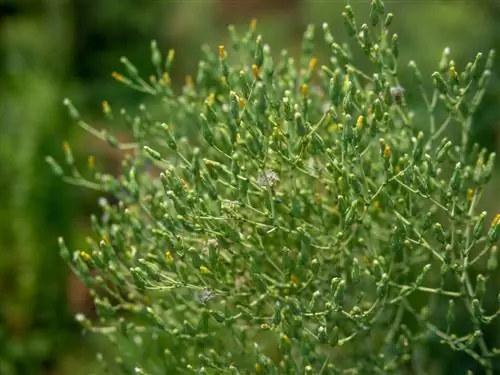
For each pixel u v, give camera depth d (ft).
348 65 2.17
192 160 2.21
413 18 3.32
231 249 2.20
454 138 2.93
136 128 2.35
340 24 3.83
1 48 5.14
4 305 3.67
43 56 5.15
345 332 2.27
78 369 3.59
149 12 5.99
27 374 3.63
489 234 2.09
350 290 2.28
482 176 2.17
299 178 2.23
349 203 2.14
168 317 2.33
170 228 2.14
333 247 2.17
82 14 5.75
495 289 2.77
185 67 5.72
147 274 2.13
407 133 2.25
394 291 2.28
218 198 2.11
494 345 2.75
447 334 2.20
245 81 2.15
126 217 2.25
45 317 3.68
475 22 3.18
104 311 2.27
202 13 6.06
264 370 2.13
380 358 2.28
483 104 2.92
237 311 2.26
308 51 2.33
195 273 2.18
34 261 3.69
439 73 2.16
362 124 2.11
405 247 2.24
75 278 3.79
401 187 2.17
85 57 5.79
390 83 2.23
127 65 2.39
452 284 2.76
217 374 2.23
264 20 5.95
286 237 2.24
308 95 2.25
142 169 2.45
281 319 2.09
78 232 3.88
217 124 2.19
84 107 5.17
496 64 3.04
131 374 2.37
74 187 3.91
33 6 5.57
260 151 2.12
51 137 3.79
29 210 3.70
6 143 3.74
